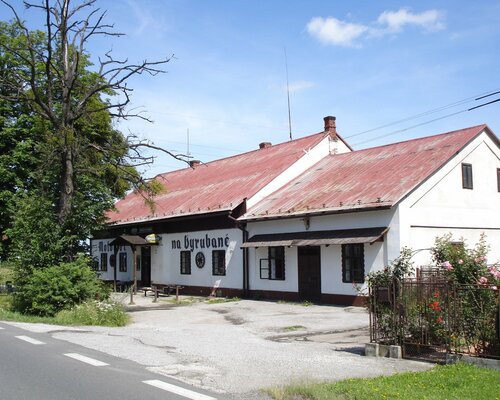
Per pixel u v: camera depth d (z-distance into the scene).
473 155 22.45
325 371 9.05
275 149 32.88
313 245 21.19
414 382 7.86
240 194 27.11
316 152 29.20
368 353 10.65
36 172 20.89
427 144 24.02
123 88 20.28
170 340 12.68
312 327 15.48
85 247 20.55
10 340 12.23
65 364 9.33
